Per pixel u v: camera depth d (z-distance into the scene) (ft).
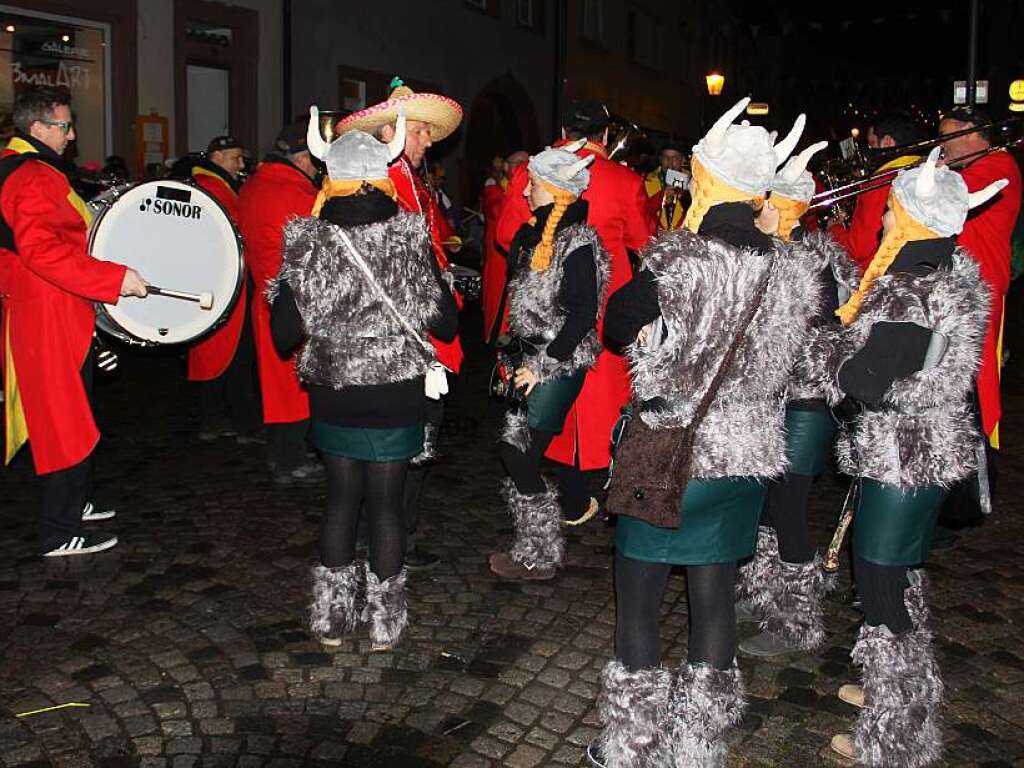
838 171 16.22
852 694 11.16
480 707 11.04
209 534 15.85
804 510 11.80
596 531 16.22
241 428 21.07
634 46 73.31
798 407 11.41
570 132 15.06
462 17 52.70
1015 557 15.47
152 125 36.27
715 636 9.00
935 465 8.91
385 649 12.21
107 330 15.81
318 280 10.55
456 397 25.79
